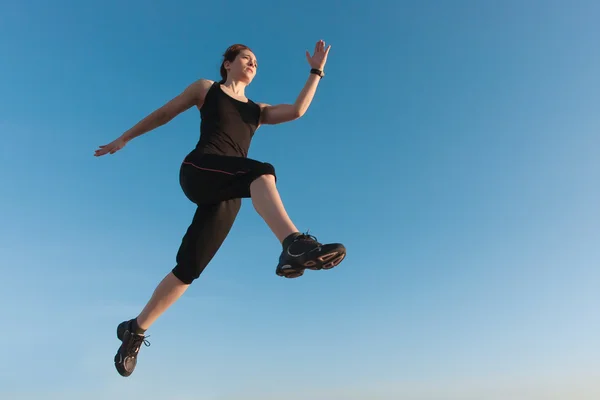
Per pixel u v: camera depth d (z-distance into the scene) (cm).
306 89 356
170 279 336
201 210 338
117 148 346
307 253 258
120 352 349
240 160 306
